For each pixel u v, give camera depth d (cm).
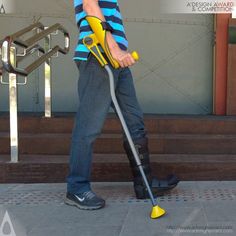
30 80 698
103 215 384
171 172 486
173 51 694
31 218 380
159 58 696
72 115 621
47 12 693
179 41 693
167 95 698
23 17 693
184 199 422
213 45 682
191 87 695
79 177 404
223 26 666
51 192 455
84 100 394
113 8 396
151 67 697
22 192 456
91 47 378
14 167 485
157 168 486
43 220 375
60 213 392
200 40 691
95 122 394
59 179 485
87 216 383
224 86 671
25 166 485
